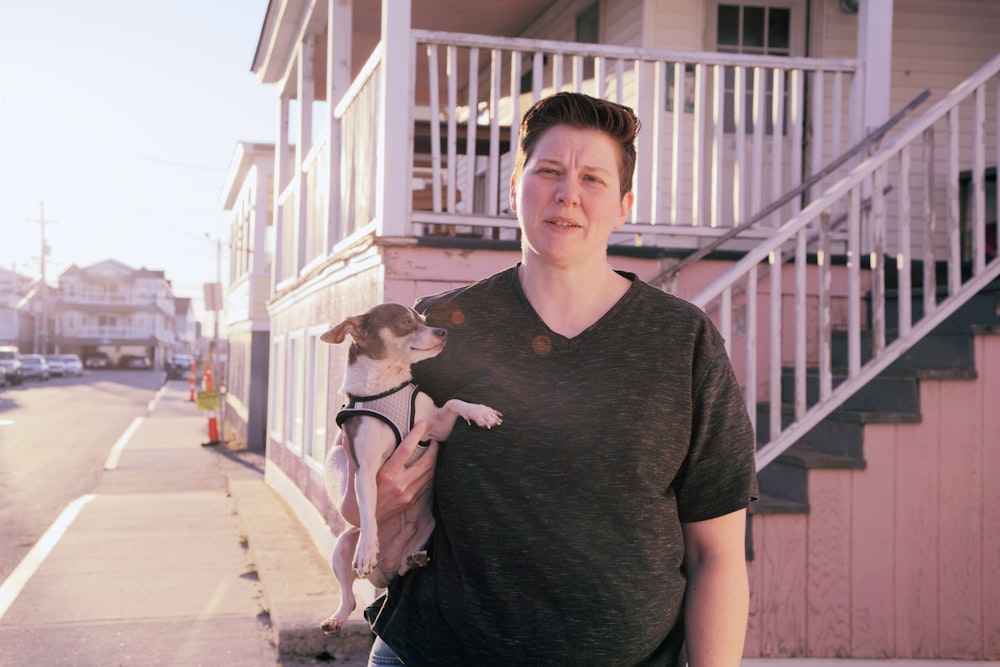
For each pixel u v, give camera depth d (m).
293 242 10.95
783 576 4.39
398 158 5.43
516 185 2.10
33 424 24.45
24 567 7.76
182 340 134.12
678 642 1.94
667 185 7.52
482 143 8.23
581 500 1.79
